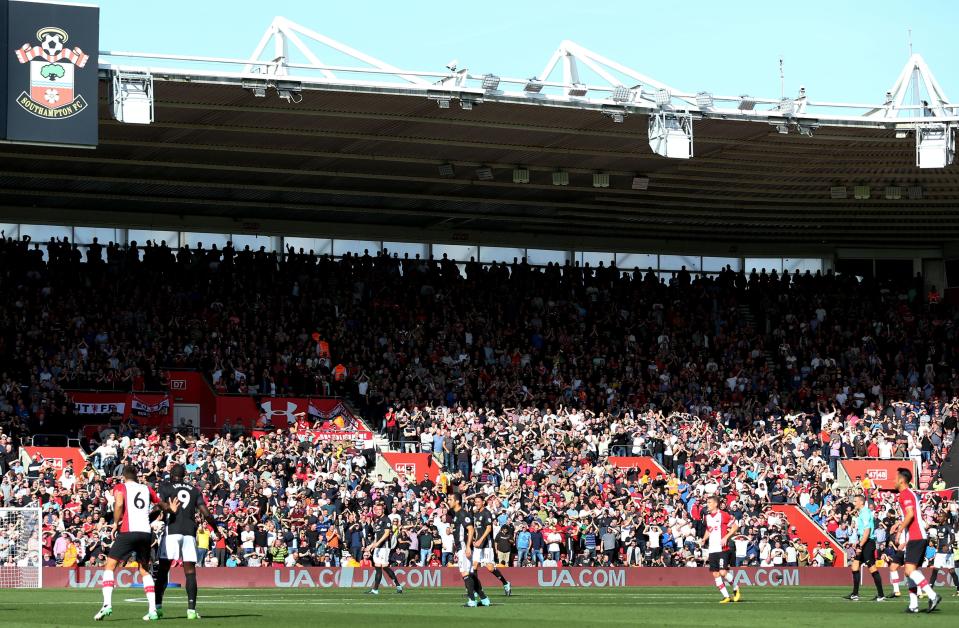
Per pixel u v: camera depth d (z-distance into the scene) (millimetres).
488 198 49656
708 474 42500
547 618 17609
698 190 49344
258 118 38406
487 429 43625
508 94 37125
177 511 16266
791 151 44312
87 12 32094
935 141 40969
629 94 37969
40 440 38469
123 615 17047
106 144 40031
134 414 41031
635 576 34969
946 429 47156
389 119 38875
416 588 30781
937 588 31688
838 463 44875
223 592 26641
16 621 15828
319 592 27125
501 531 36219
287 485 37469
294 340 46062
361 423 43344
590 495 39000
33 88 31469
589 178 47688
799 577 36594
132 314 44312
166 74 33500
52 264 45375
